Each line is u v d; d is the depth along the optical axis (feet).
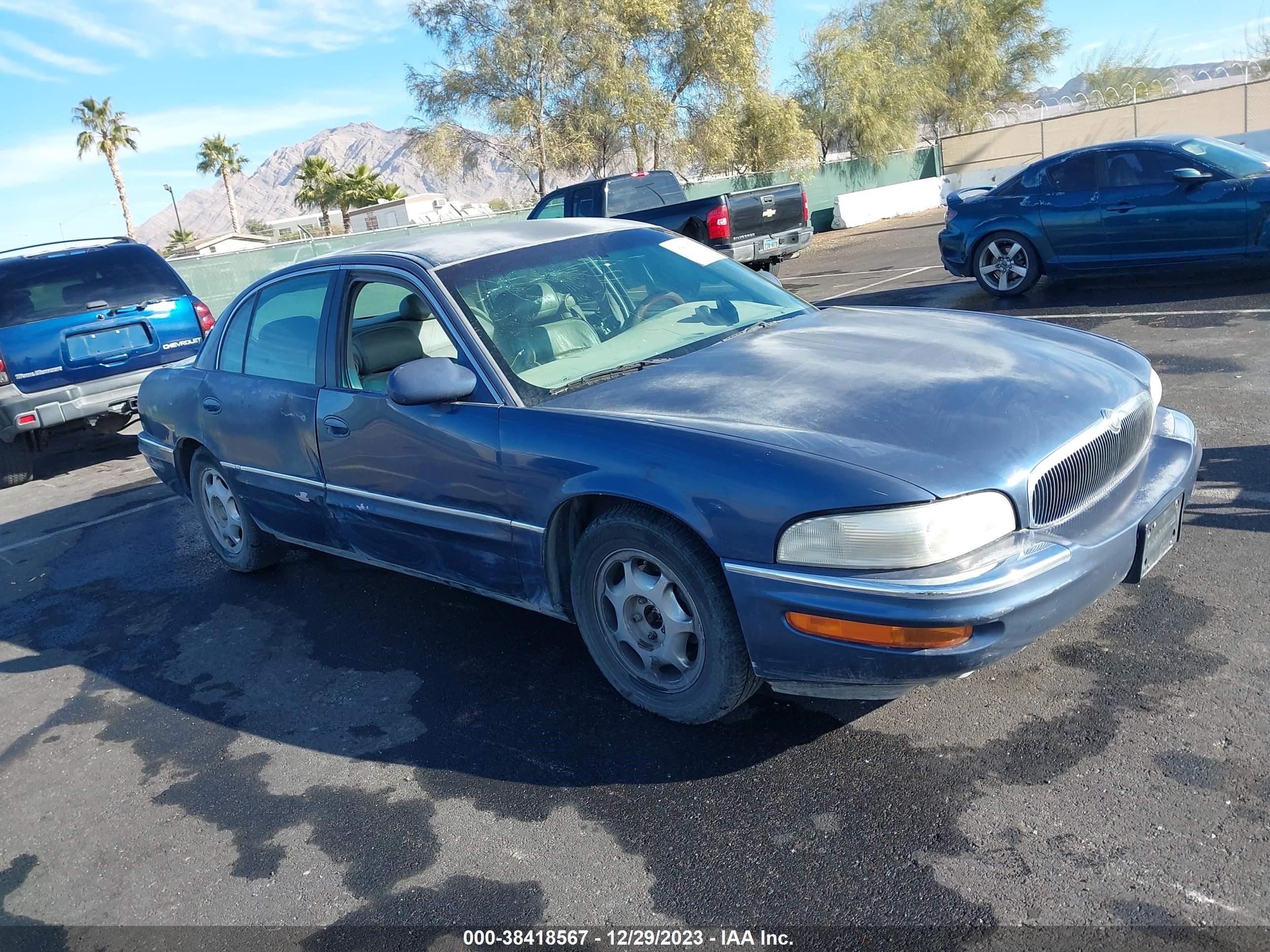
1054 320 27.07
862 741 9.48
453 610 14.14
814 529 8.22
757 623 8.66
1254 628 10.41
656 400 9.99
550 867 8.41
